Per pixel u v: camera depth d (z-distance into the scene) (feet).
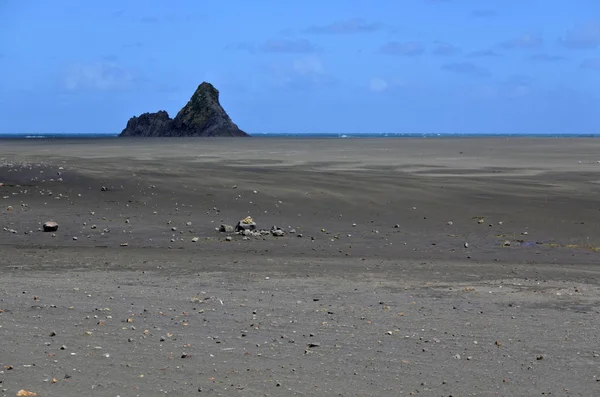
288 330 30.14
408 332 29.96
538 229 64.85
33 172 92.12
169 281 41.65
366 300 36.42
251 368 25.13
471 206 75.15
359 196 79.92
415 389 23.17
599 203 76.07
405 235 62.18
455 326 30.99
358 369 25.12
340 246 56.95
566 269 47.37
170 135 610.24
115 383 23.40
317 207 74.43
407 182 91.40
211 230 63.36
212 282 41.39
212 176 94.79
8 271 45.01
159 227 64.13
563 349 27.61
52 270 45.50
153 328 30.30
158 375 24.26
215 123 591.78
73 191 79.97
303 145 268.21
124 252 53.06
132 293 37.81
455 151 202.69
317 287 39.99
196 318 32.07
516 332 30.04
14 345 27.45
